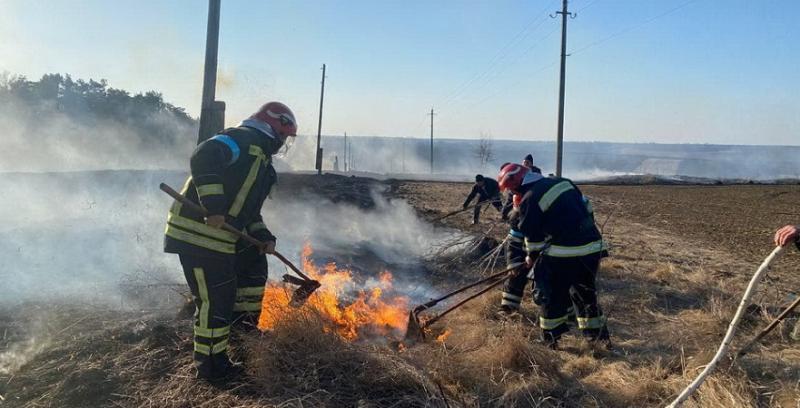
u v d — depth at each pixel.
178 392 3.66
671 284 7.37
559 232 4.94
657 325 5.73
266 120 4.16
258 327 4.41
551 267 4.97
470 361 4.22
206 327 3.77
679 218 18.47
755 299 6.66
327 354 3.88
